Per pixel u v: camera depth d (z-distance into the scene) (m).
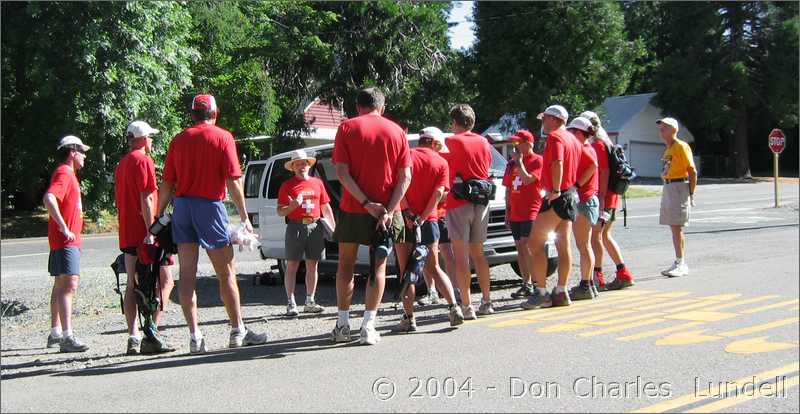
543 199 8.09
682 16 52.59
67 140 7.39
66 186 7.21
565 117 8.05
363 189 6.55
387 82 35.28
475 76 39.19
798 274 9.88
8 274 14.09
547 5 37.69
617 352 6.07
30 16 23.91
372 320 6.68
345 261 6.73
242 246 6.62
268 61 34.31
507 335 6.82
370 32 34.44
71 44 23.50
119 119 24.31
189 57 27.16
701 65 52.09
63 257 7.20
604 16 38.03
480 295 9.73
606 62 39.09
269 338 7.31
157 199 6.96
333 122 47.06
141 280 6.75
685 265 10.30
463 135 7.71
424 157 7.03
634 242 14.85
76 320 9.23
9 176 27.67
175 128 26.30
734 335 6.58
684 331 6.78
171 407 4.89
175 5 25.91
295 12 33.44
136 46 24.27
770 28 50.97
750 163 63.31
